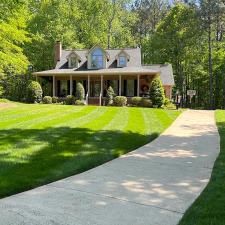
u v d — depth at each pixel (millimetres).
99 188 6062
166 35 45000
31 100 32719
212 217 4629
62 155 8484
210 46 42219
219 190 5891
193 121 16578
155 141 11133
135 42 58906
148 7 60938
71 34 42781
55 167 7344
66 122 14484
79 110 19906
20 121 14445
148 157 8781
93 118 16250
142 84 35125
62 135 11297
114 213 4883
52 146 9523
